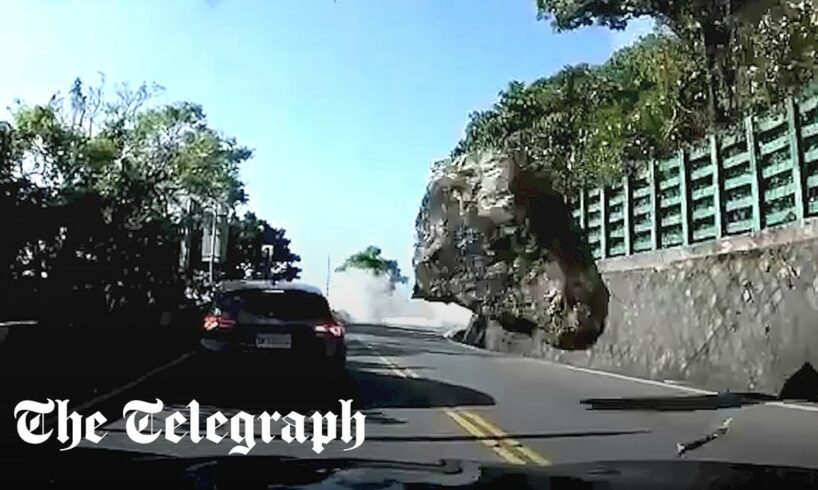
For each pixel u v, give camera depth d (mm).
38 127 21766
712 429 10336
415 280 24281
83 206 18141
